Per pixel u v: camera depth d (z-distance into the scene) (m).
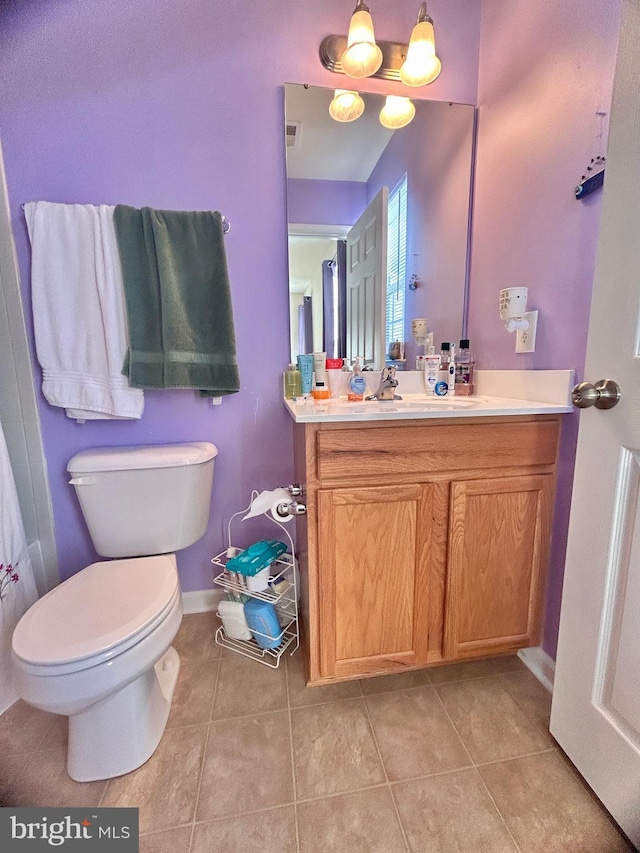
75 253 1.22
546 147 1.13
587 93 0.99
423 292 1.55
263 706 1.11
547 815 0.84
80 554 1.46
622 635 0.79
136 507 1.27
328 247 1.45
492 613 1.18
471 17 1.41
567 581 0.92
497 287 1.39
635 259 0.71
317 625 1.10
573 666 0.91
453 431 1.06
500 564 1.16
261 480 1.52
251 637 1.35
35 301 1.23
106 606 0.94
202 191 1.33
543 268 1.17
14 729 1.06
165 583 1.04
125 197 1.30
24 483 1.36
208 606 1.56
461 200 1.51
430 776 0.92
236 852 0.79
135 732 0.95
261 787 0.90
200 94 1.29
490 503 1.12
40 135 1.23
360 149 1.41
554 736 0.99
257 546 1.38
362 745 1.00
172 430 1.44
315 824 0.83
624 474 0.77
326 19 1.31
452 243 1.53
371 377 1.54
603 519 0.81
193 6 1.24
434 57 1.27
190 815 0.85
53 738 1.03
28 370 1.31
